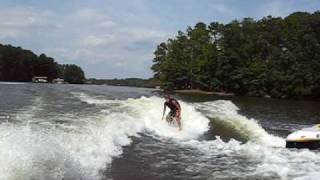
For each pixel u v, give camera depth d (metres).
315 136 16.95
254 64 86.50
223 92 91.44
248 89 87.75
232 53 88.88
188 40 100.56
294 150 16.48
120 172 11.43
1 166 9.39
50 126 14.36
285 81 81.81
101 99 30.33
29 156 10.25
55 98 29.83
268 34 90.81
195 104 29.78
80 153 11.89
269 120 29.34
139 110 21.78
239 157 14.60
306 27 85.62
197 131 19.73
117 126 16.77
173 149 15.42
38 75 119.69
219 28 95.19
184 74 97.62
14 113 18.55
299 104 58.91
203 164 13.31
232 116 23.80
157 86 104.75
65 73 131.75
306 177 12.11
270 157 14.77
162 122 20.11
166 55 103.38
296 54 83.12
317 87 79.25
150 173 11.71
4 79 110.12
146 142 16.08
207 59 92.25
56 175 10.02
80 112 19.97
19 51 114.44
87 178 10.45
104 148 13.25
